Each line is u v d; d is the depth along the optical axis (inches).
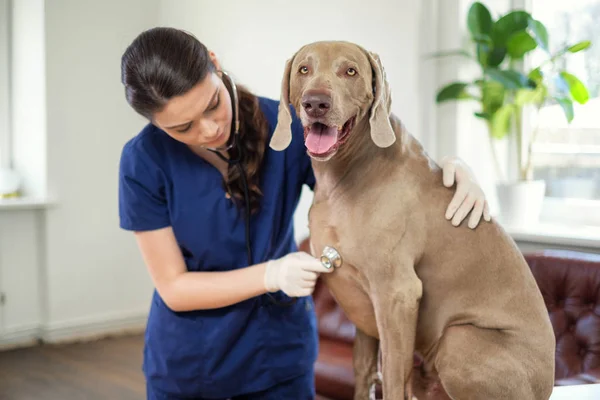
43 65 160.7
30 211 161.5
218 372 65.3
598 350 87.4
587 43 109.0
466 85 117.6
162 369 65.9
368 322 56.7
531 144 119.4
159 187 62.1
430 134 130.1
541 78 113.6
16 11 169.0
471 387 52.7
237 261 65.1
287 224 66.7
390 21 133.6
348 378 97.0
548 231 110.3
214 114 56.4
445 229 54.1
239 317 63.9
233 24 167.5
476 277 54.7
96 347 158.1
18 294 160.7
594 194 120.2
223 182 62.5
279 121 52.6
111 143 173.3
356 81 48.9
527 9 127.2
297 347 67.4
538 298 56.5
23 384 131.6
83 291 168.2
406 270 52.0
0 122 172.9
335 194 53.5
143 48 53.6
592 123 119.9
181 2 179.6
